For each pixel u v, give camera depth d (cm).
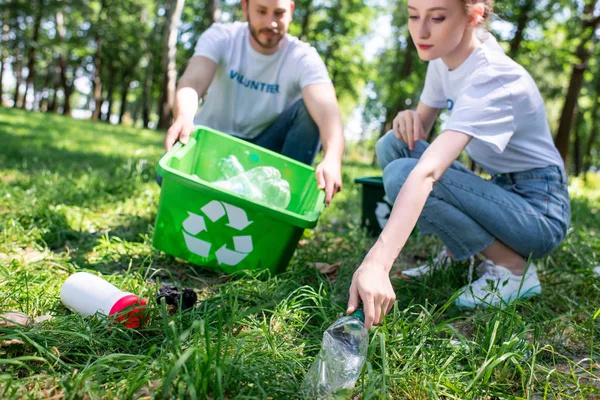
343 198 475
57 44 2414
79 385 129
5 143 667
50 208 307
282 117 309
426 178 166
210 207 215
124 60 3017
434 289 213
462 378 151
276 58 297
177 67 2408
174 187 214
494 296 206
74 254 247
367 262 149
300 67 294
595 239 344
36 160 519
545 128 220
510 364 156
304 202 267
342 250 283
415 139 246
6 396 122
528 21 1302
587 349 177
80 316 165
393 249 152
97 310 168
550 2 1290
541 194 217
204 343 150
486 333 165
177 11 1422
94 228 298
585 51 1316
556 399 144
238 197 210
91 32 2683
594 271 251
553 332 188
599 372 162
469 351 159
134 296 172
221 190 209
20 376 138
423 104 260
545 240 214
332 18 1919
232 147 271
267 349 155
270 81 303
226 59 300
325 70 295
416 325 172
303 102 297
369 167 1083
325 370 138
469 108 188
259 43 287
